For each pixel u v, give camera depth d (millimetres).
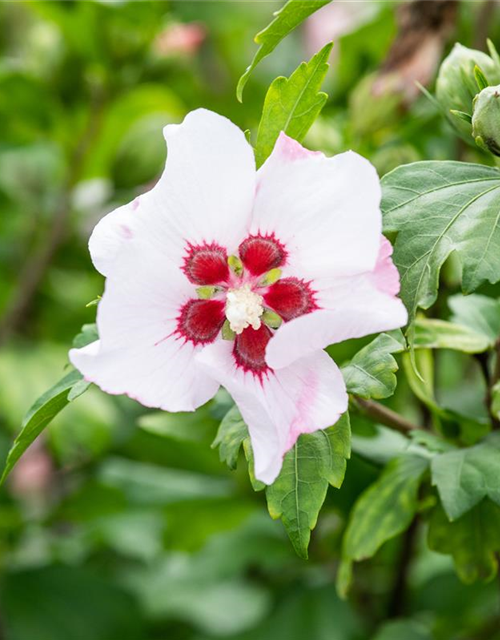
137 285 527
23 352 907
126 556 957
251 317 541
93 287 989
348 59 850
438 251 557
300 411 534
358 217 525
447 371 950
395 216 566
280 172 533
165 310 536
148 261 528
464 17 808
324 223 532
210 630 832
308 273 539
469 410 717
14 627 877
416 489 633
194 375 540
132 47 877
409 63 738
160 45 896
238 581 880
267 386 540
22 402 862
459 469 600
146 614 874
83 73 902
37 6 867
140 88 924
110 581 896
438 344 625
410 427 621
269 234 541
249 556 828
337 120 810
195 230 540
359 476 693
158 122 979
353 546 638
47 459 980
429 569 825
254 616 815
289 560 815
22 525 892
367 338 729
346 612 785
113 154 969
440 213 564
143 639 883
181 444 851
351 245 528
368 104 740
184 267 542
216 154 532
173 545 861
